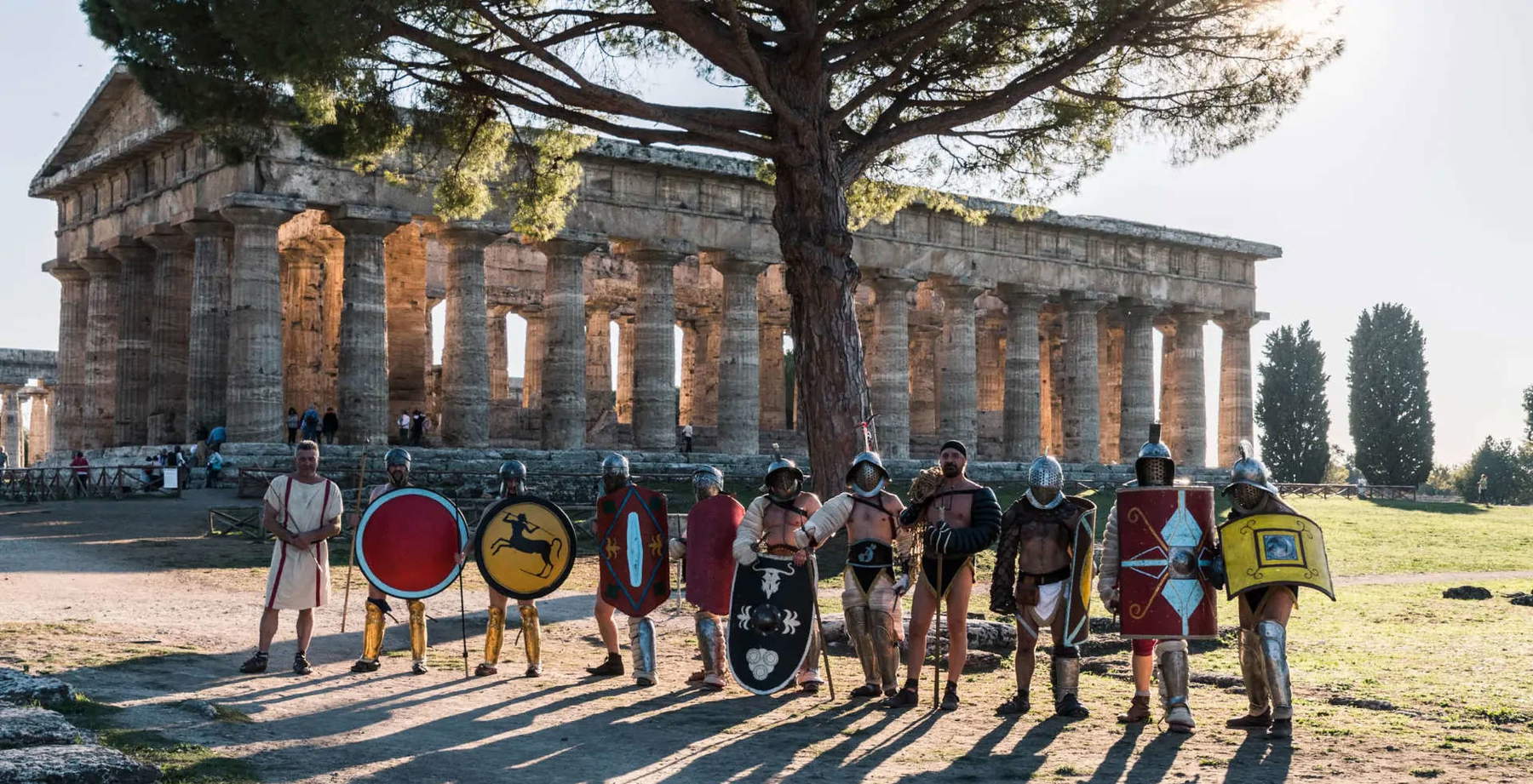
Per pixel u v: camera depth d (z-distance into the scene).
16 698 9.89
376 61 23.02
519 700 11.97
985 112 24.70
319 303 51.78
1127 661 15.27
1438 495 82.75
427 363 58.75
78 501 35.56
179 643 14.39
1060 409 76.62
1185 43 24.77
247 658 13.73
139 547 24.95
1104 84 27.14
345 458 40.50
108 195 49.47
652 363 49.84
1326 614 20.61
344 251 45.75
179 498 35.38
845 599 12.33
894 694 11.97
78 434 52.59
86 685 11.42
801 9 23.30
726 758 9.61
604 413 62.03
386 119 25.86
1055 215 60.53
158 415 45.88
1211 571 10.66
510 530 13.34
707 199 50.84
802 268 24.72
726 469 49.78
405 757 9.45
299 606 12.88
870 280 56.81
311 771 8.87
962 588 11.77
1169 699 10.77
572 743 10.09
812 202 24.45
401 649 15.08
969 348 59.06
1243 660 10.83
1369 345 85.31
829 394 24.67
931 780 8.93
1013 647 16.03
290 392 50.81
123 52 22.03
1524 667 14.38
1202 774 9.10
